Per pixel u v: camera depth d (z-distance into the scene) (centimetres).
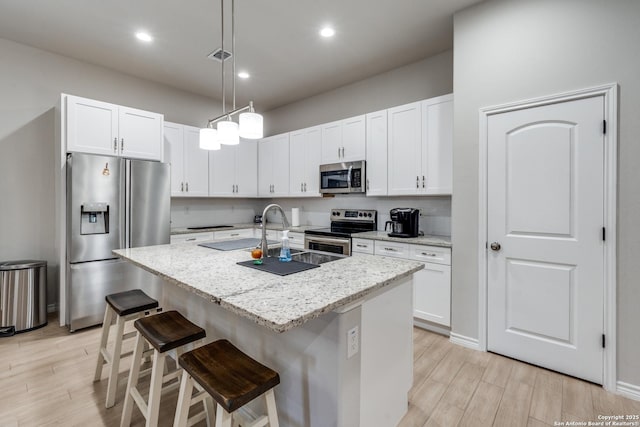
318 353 129
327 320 126
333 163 383
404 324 171
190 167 409
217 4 246
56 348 250
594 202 199
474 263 250
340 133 380
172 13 258
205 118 460
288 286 132
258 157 495
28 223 318
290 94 450
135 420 169
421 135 309
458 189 258
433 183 301
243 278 145
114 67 361
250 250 222
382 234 335
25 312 281
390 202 369
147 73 377
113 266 304
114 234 305
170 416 172
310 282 138
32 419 168
